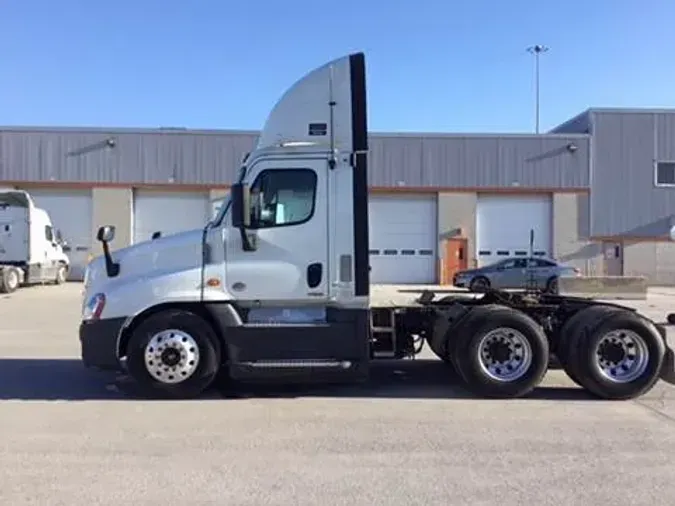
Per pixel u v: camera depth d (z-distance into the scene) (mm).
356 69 8891
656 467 6184
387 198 38812
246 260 8781
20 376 10383
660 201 39062
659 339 9055
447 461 6332
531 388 9000
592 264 38938
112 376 10344
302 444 6859
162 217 38312
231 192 8805
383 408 8445
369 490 5570
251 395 9086
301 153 8820
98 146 37812
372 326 9461
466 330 9000
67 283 34688
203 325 8742
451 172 38688
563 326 9289
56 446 6762
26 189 37781
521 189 38812
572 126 42094
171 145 38031
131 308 8703
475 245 38812
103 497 5387
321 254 8773
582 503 5301
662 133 39125
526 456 6500
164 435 7172
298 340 8734
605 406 8656
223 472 5992
